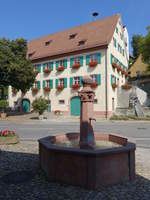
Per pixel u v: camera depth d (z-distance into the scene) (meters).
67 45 32.97
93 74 28.44
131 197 4.32
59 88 31.67
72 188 4.72
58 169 5.05
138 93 29.94
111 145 6.94
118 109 28.94
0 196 4.38
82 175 4.73
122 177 5.07
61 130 16.03
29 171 5.92
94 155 4.60
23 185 4.94
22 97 37.31
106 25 31.92
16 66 27.50
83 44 30.27
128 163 5.18
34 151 8.38
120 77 33.78
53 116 29.25
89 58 29.02
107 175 4.81
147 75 40.12
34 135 13.38
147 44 34.12
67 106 30.91
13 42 29.47
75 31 35.50
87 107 6.37
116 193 4.49
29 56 36.78
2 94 40.47
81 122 6.41
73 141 7.54
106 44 27.45
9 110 38.16
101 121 23.67
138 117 25.52
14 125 20.19
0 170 6.04
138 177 5.50
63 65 31.64
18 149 8.73
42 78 34.28
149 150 8.95
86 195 4.39
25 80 29.09
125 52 38.19
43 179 5.30
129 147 5.17
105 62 27.58
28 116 29.83
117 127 18.11
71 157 4.86
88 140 6.25
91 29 33.16
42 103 26.41
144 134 13.92
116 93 30.52
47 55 33.28
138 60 46.09
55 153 5.05
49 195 4.41
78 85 29.53
